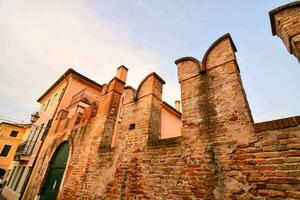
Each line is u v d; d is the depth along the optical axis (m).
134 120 5.38
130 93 6.22
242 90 3.40
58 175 7.98
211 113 3.62
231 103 3.40
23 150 14.16
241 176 2.75
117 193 4.48
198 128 3.67
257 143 2.79
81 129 7.89
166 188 3.57
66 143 8.76
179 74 4.80
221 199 2.79
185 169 3.47
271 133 2.71
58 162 8.59
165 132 12.76
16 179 14.03
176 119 14.80
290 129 2.56
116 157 5.18
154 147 4.28
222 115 3.43
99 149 6.03
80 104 11.73
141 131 4.89
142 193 3.93
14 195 11.98
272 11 3.50
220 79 3.82
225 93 3.59
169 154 3.89
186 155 3.59
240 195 2.64
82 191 5.66
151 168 4.06
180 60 4.98
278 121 2.71
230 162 2.95
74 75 14.56
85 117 8.16
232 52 3.88
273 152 2.58
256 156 2.72
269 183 2.46
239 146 2.96
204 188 3.05
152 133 4.79
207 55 4.36
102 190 4.98
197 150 3.47
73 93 14.15
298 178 2.26
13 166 17.53
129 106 5.92
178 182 3.45
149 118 4.93
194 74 4.43
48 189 8.10
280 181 2.38
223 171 2.96
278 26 3.41
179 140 3.86
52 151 9.48
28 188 9.75
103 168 5.42
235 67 3.69
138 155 4.55
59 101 13.78
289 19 3.21
